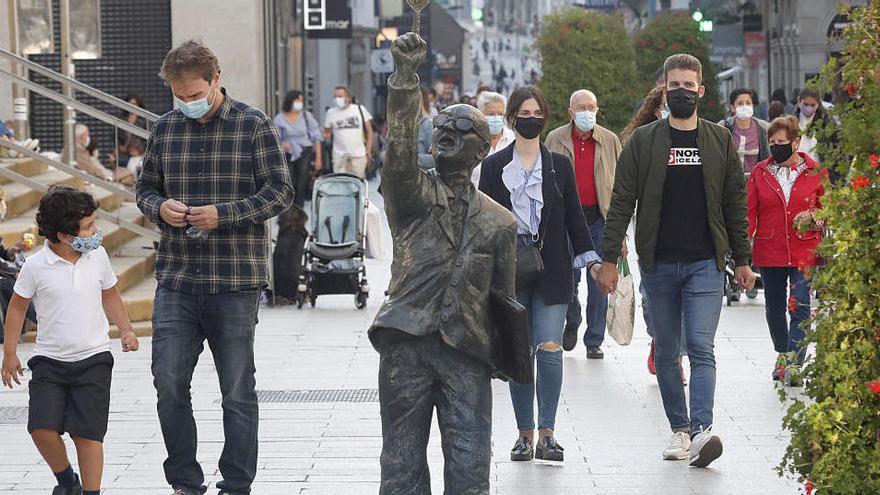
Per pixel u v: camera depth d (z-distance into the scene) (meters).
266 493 11.36
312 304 22.47
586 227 12.59
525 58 173.38
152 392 15.49
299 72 53.06
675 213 12.19
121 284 20.84
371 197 44.75
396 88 8.24
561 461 12.40
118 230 24.47
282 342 18.97
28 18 28.03
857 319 8.26
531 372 8.81
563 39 48.41
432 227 8.61
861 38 8.30
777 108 26.44
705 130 12.21
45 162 22.48
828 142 8.62
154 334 10.68
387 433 8.67
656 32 52.56
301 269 22.58
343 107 34.31
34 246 21.42
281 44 45.94
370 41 82.75
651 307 12.45
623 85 48.41
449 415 8.61
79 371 10.52
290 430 13.65
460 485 8.56
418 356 8.59
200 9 35.34
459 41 102.44
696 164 12.16
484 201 8.74
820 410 8.27
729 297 21.86
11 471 12.11
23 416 14.40
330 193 22.33
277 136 10.82
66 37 27.47
